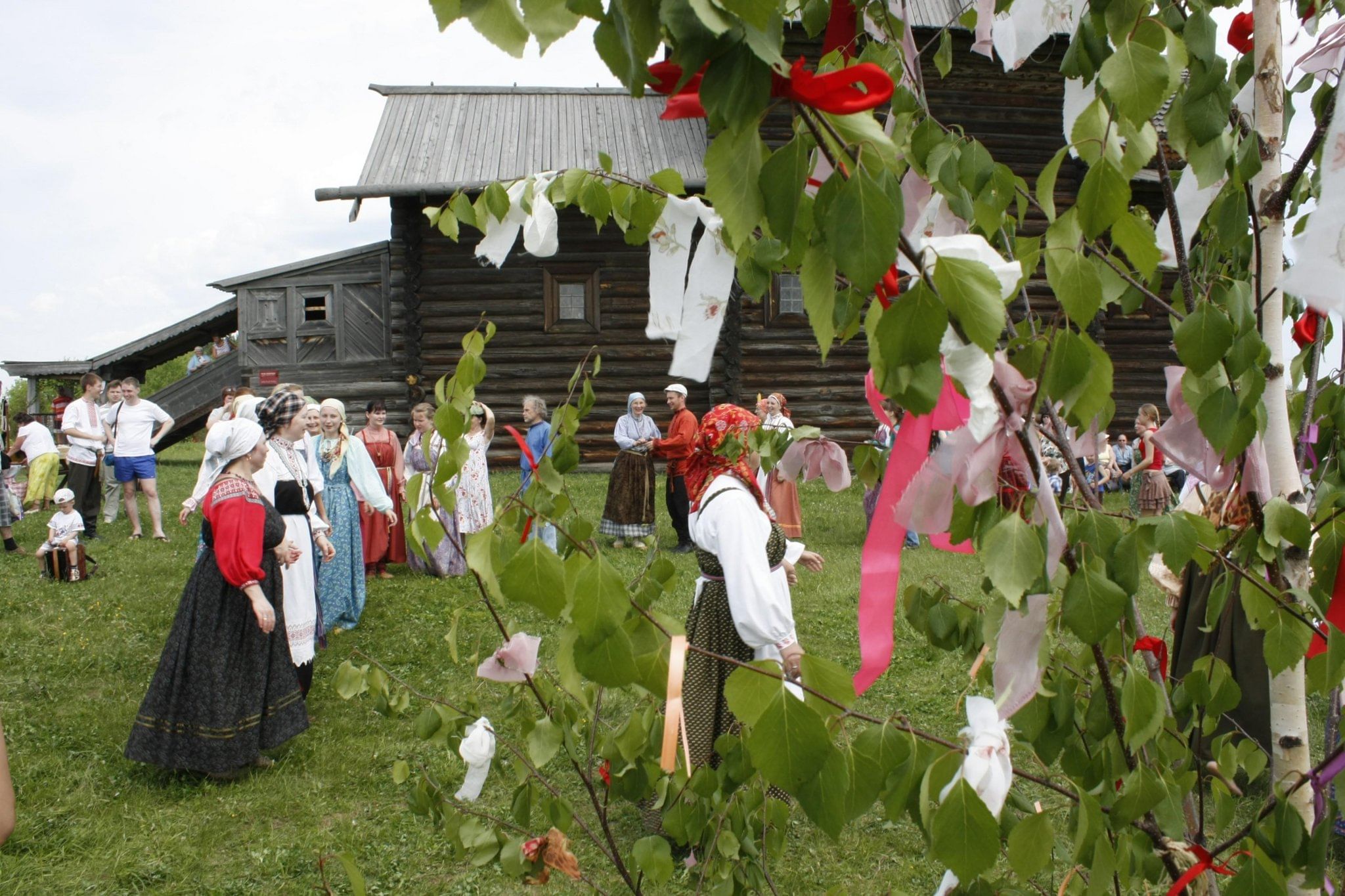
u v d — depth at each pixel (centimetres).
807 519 1027
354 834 355
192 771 407
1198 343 100
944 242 77
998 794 87
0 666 548
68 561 766
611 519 894
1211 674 133
